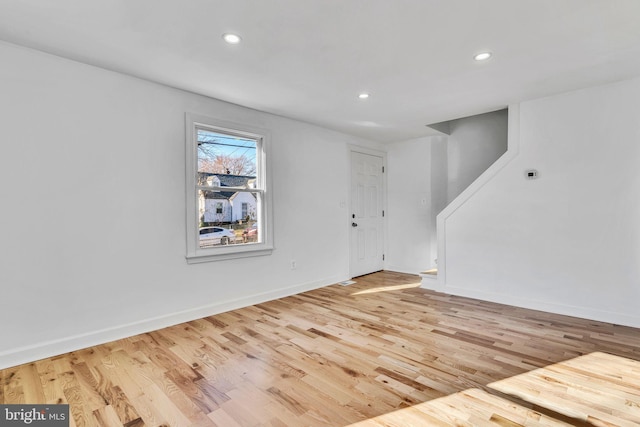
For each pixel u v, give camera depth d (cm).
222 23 194
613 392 184
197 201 317
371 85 292
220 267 333
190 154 308
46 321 234
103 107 259
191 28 200
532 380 198
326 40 215
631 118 282
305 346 249
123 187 270
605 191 295
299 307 349
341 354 235
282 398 182
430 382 197
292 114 379
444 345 249
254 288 362
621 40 215
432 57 239
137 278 278
